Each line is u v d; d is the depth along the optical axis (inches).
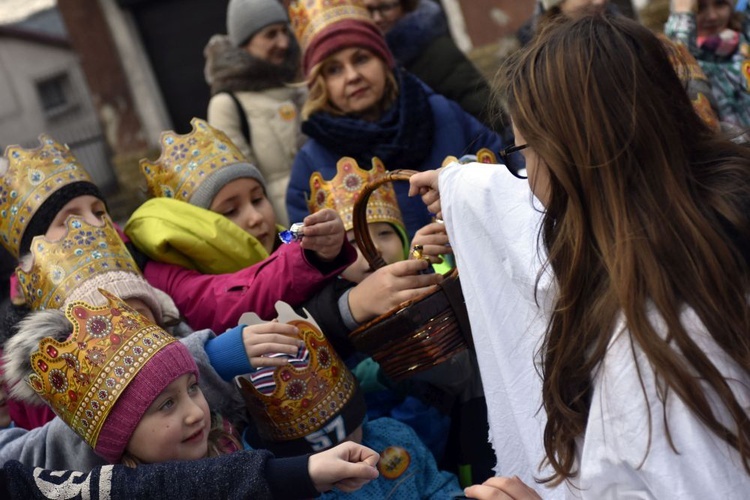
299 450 113.3
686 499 78.6
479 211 105.2
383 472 118.6
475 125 169.8
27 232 130.6
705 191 80.7
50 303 119.5
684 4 169.5
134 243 138.3
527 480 106.0
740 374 79.1
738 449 78.1
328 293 122.5
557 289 90.6
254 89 195.0
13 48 792.3
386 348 113.3
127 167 561.6
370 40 165.2
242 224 143.9
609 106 81.1
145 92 552.4
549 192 86.8
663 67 82.9
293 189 164.4
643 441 79.7
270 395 112.0
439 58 189.8
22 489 97.5
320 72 164.9
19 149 133.7
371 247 122.5
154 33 549.6
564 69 82.7
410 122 163.0
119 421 99.9
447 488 121.6
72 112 794.2
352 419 115.3
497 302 104.6
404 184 159.5
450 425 132.0
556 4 174.9
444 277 117.8
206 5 544.1
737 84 173.0
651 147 80.6
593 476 83.4
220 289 128.7
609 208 81.3
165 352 101.3
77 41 553.6
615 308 80.4
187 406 102.0
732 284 78.3
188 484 94.5
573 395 84.4
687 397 77.0
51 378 101.7
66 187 130.7
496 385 106.6
